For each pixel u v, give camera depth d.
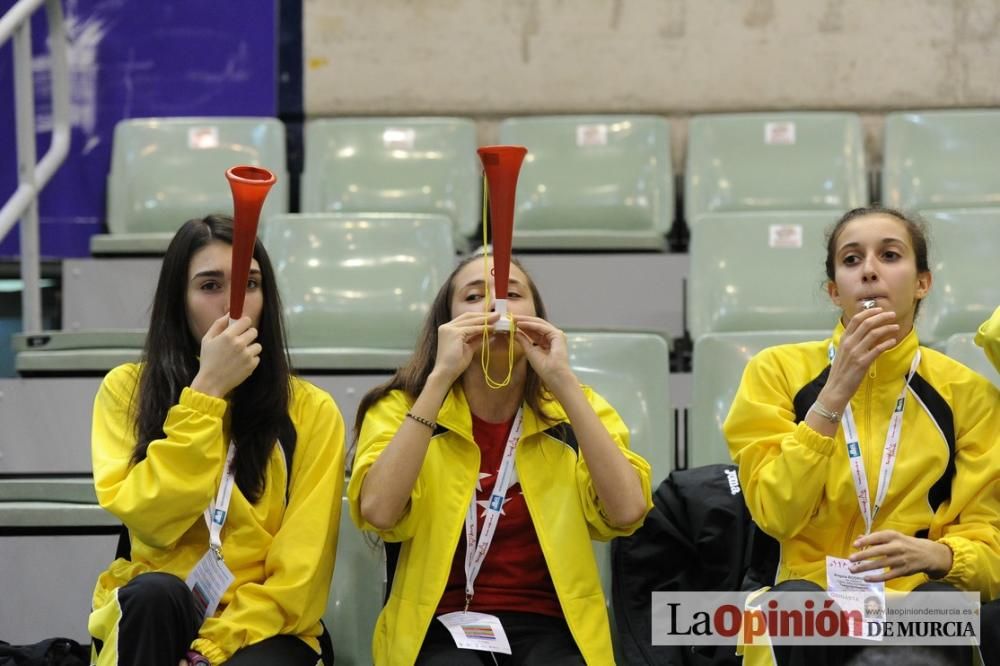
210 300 4.65
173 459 4.36
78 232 8.80
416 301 7.02
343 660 5.15
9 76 8.79
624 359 6.06
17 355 6.47
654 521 5.16
